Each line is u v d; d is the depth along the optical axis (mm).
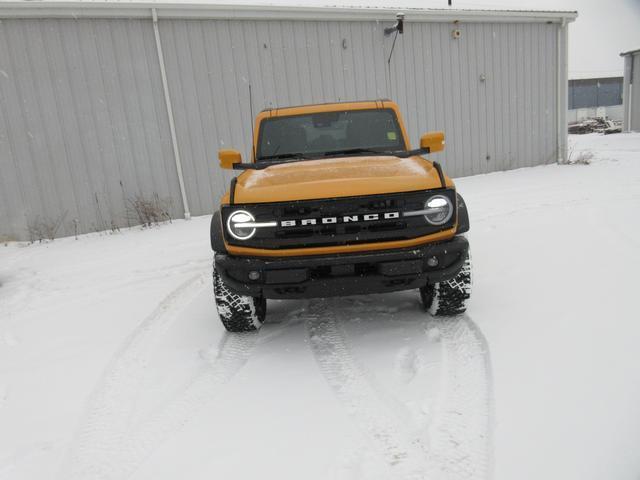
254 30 9492
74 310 4848
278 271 3244
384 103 4711
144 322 4336
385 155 4125
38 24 8070
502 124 12539
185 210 9391
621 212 6898
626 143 18234
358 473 2176
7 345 4094
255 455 2369
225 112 9492
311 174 3594
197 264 6172
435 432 2418
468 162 12281
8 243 8414
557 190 9281
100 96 8586
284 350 3533
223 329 4016
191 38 9047
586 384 2656
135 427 2711
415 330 3646
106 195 8867
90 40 8398
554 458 2129
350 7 10000
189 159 9352
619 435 2219
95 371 3441
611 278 4285
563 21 12617
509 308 3844
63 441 2633
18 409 3008
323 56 10172
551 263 4898
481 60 11953
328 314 4133
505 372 2879
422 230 3311
